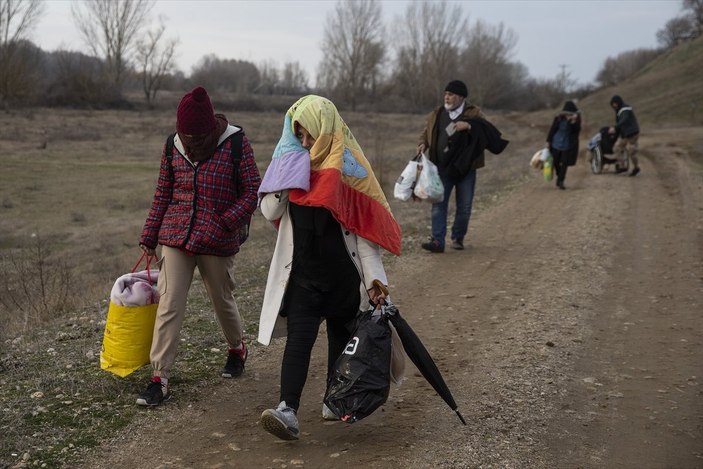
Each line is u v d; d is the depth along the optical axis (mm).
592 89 81625
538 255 9180
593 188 15562
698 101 52062
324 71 90125
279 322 4230
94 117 55562
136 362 4668
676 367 5332
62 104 65062
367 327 3941
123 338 4613
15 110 56688
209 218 4508
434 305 7070
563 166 15461
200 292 7469
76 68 70062
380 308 4016
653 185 15641
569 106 15438
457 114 9086
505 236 10586
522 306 6934
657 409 4598
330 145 3967
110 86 68688
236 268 9031
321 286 4027
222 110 66938
